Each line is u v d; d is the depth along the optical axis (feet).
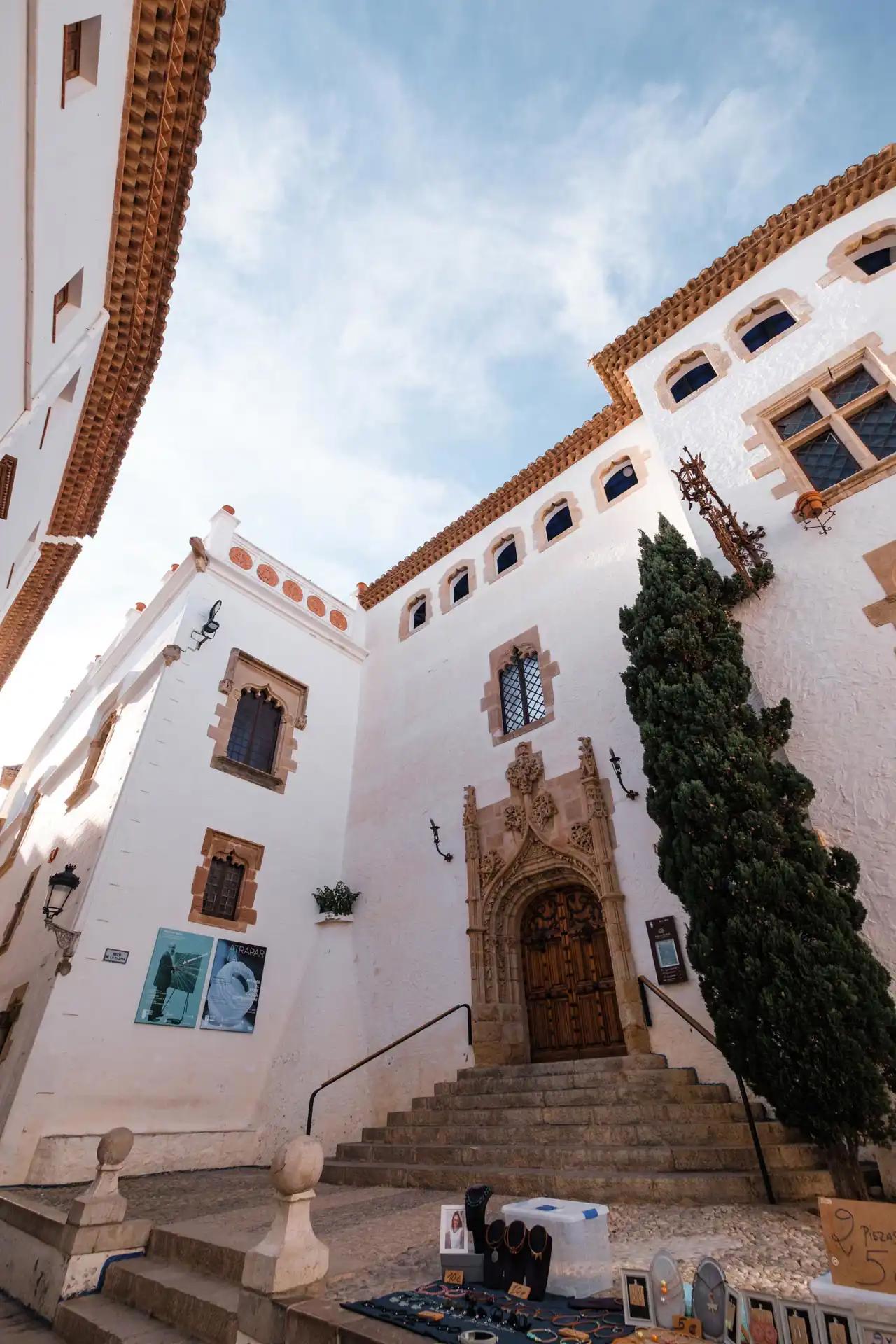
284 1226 11.43
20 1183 24.34
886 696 20.97
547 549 44.21
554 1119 23.29
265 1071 34.09
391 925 38.34
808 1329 7.50
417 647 50.39
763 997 16.61
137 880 32.53
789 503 26.48
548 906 33.60
